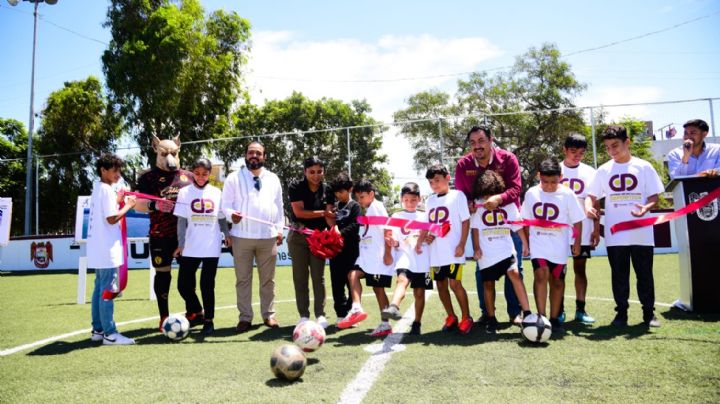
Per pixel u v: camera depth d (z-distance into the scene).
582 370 3.08
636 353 3.42
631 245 4.39
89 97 27.42
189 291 5.07
